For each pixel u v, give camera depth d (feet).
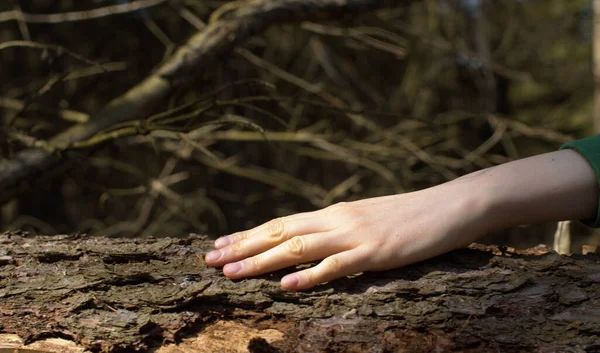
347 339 3.52
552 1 22.75
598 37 14.75
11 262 4.07
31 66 14.14
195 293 3.67
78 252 4.09
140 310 3.69
